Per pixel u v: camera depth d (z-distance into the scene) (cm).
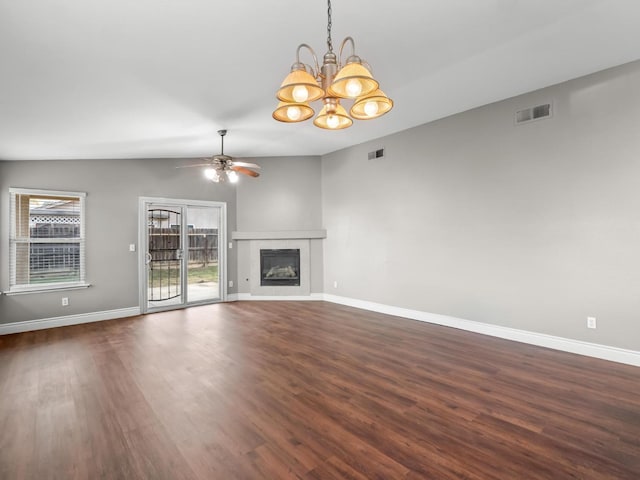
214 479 181
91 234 535
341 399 268
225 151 623
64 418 243
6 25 220
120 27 233
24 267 485
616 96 337
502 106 418
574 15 252
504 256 420
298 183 683
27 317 482
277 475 183
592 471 184
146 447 209
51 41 241
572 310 368
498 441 212
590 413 245
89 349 392
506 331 419
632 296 331
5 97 318
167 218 615
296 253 684
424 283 507
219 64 295
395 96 404
